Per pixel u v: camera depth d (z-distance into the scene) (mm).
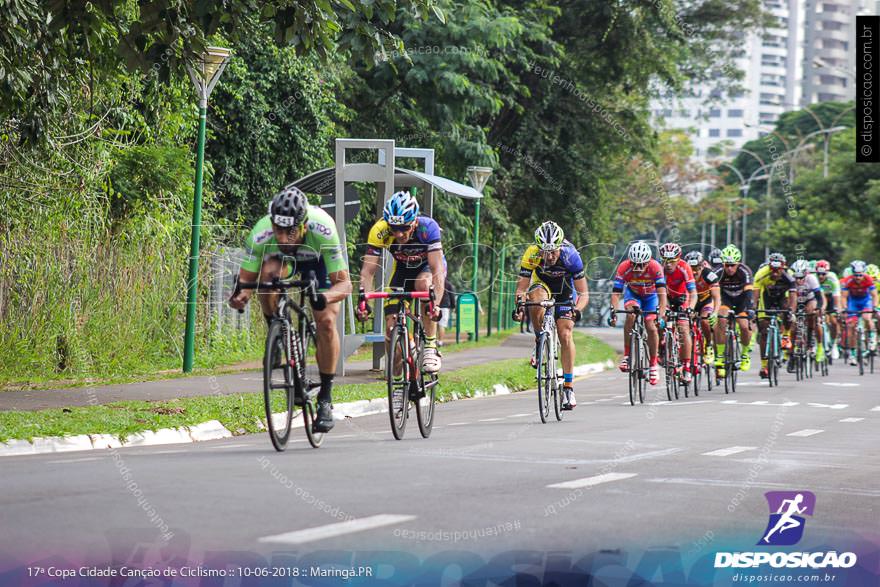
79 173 34781
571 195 69875
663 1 60031
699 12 57844
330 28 24359
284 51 46469
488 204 64375
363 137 58312
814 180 98188
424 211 38312
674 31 60969
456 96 58062
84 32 24797
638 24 67250
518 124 69750
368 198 54500
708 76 58656
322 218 18000
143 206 38375
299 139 48938
